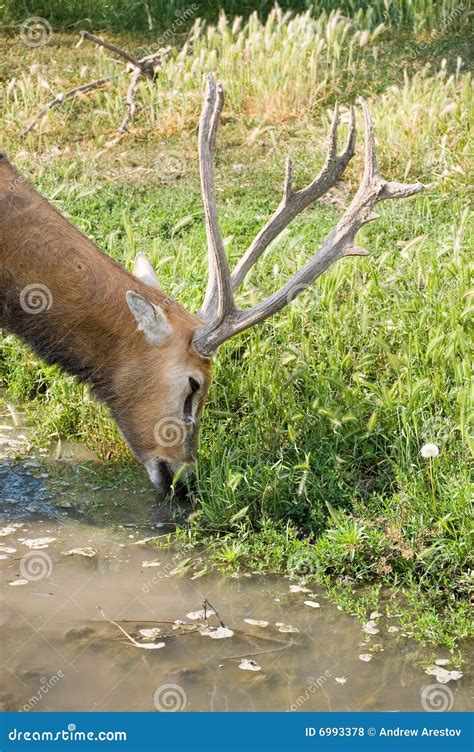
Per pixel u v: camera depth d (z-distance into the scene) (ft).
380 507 19.49
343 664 15.61
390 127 33.60
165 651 15.67
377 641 16.30
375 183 19.56
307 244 28.19
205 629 16.34
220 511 19.58
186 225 30.09
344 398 20.86
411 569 18.07
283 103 36.91
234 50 38.04
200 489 19.94
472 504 18.56
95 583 17.54
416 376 21.95
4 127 35.78
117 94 37.52
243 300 23.77
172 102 36.37
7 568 17.78
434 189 31.58
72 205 30.60
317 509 19.51
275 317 23.70
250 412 21.76
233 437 21.15
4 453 21.94
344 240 19.48
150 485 21.07
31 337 19.47
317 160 33.60
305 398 21.44
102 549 18.65
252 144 35.37
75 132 36.04
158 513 20.03
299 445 20.88
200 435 21.24
